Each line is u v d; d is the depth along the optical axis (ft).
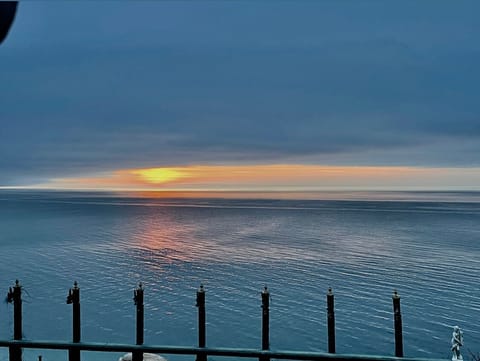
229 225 360.28
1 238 275.18
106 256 209.67
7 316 113.19
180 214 493.77
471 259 193.57
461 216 447.42
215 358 87.71
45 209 593.01
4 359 73.00
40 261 197.36
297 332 108.17
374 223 375.25
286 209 587.27
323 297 135.13
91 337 106.22
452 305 125.59
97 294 141.90
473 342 100.27
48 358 78.79
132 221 399.44
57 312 123.24
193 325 114.32
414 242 251.39
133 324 115.24
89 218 435.53
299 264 186.29
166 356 83.76
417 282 152.25
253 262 191.31
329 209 585.22
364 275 163.84
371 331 108.17
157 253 216.54
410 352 96.68
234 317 119.55
